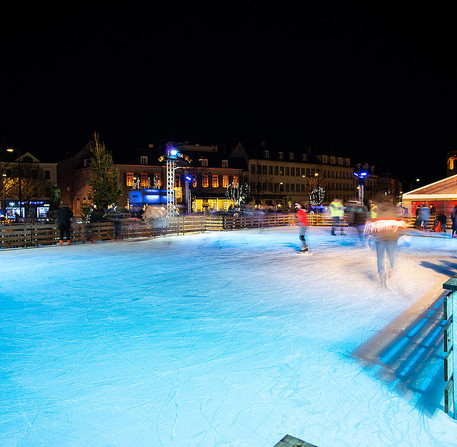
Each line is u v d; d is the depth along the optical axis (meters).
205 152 57.81
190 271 9.34
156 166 50.50
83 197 50.81
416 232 21.73
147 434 2.66
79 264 10.57
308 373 3.62
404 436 2.63
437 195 24.64
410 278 8.38
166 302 6.36
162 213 20.91
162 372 3.65
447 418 2.87
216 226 23.97
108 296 6.81
